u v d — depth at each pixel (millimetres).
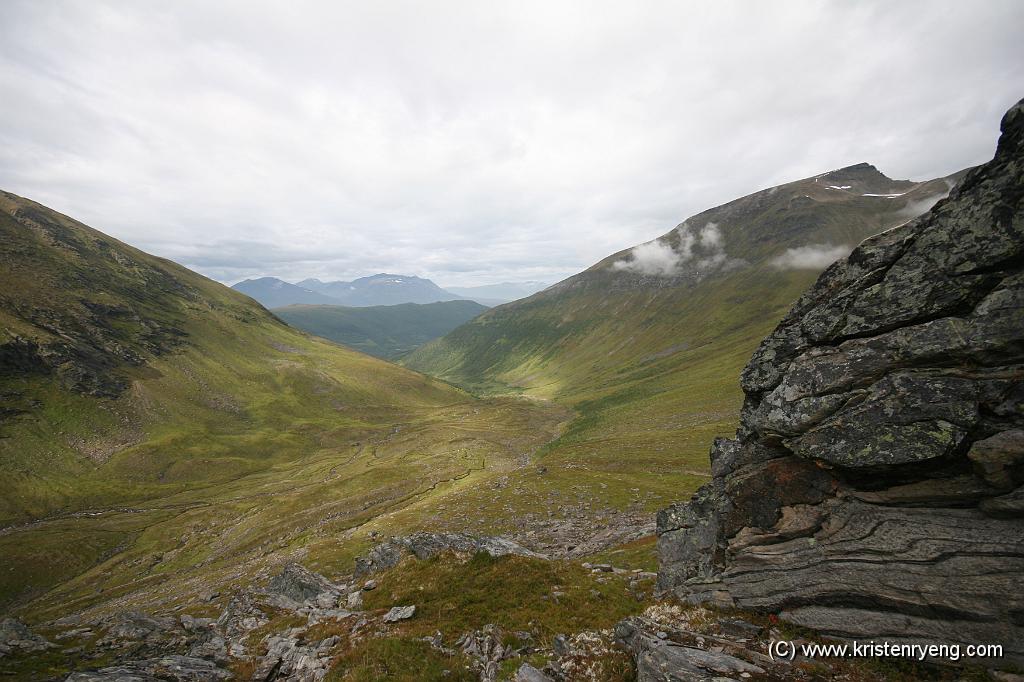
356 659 20906
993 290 16391
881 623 16141
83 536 108125
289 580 40000
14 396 164625
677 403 178375
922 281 18094
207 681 21844
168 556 98250
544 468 114250
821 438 19234
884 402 17781
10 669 26453
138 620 34625
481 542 35125
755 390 24000
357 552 69938
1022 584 14219
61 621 58594
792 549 19672
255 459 188250
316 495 127062
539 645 21750
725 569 21781
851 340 19984
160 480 159625
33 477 142125
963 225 17078
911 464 16938
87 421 173875
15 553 97312
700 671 15648
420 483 129875
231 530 108562
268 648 25922
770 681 14836
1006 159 16266
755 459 23188
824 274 22297
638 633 19594
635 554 42625
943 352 17031
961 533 15883
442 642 22969
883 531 17547
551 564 31422
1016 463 14812
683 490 81250
